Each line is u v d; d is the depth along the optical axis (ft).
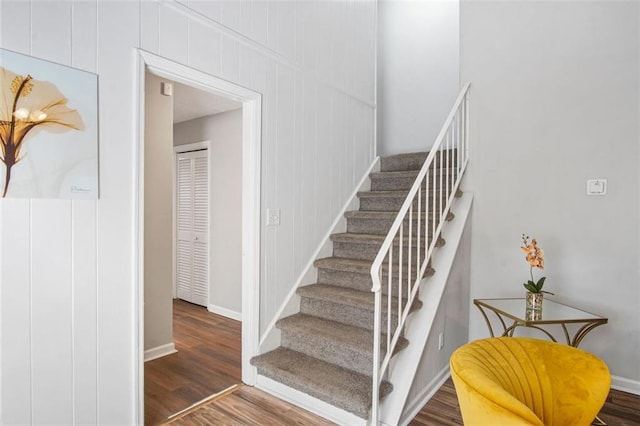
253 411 7.39
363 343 7.56
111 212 5.99
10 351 5.04
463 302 9.85
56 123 5.36
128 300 6.24
